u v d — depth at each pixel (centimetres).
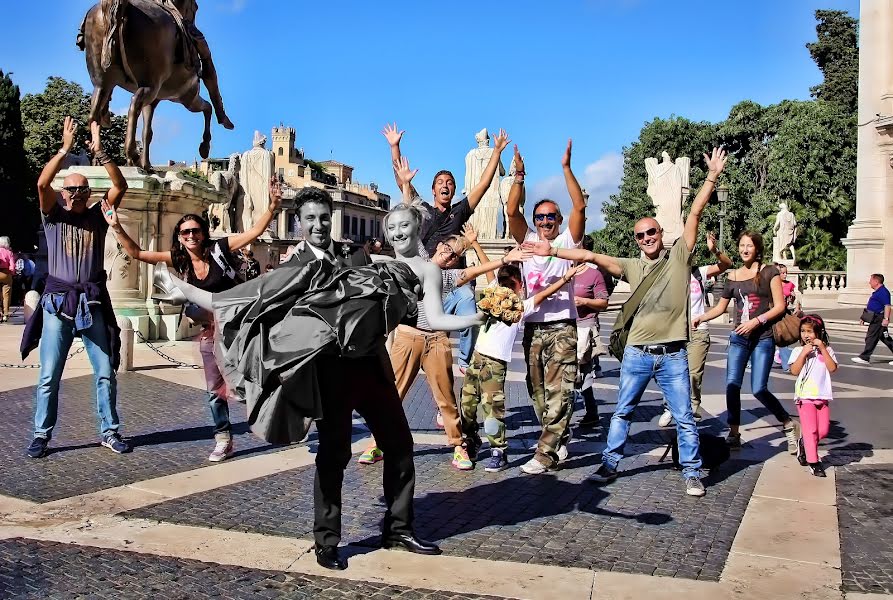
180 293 367
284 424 345
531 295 588
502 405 586
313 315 347
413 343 576
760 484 560
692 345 776
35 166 4347
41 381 580
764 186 4894
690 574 386
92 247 595
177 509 467
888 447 688
